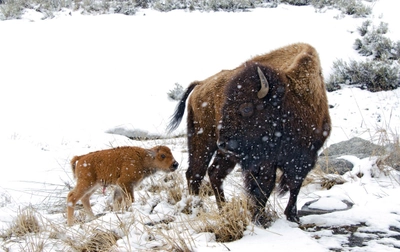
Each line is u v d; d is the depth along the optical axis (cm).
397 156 898
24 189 906
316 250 520
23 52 1820
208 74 1656
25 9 2280
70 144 1238
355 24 1941
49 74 1680
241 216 599
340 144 1019
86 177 739
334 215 646
